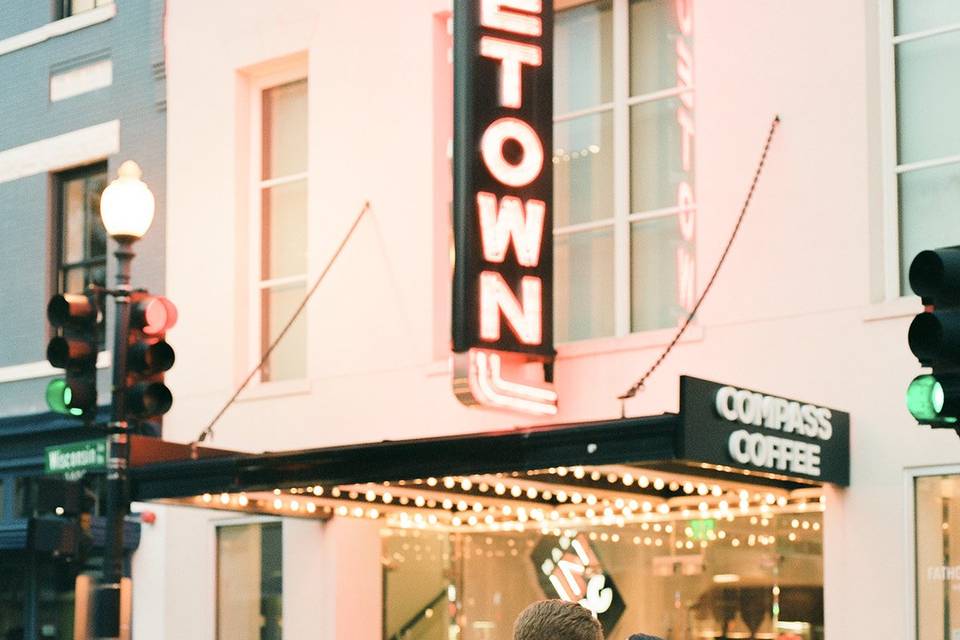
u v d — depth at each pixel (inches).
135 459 557.3
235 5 705.0
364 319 639.8
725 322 534.6
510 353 530.6
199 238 706.2
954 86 503.8
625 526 590.9
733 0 546.3
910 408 310.5
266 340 689.6
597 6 594.9
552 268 544.7
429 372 612.7
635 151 577.9
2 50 818.2
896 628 485.1
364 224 645.9
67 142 782.5
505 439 475.8
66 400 503.8
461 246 524.4
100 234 777.6
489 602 630.5
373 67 650.8
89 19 776.9
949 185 500.4
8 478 791.7
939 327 299.9
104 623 500.1
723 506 559.5
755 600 548.1
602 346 560.4
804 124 524.4
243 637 674.8
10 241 804.0
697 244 547.5
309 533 648.4
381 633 645.9
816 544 534.0
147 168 737.6
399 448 501.0
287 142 695.1
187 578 695.7
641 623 580.7
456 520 642.8
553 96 570.9
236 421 677.9
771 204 528.4
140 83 747.4
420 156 630.5
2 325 800.3
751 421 457.4
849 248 509.7
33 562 764.6
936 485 486.0
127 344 510.6
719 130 544.7
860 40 516.1
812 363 512.7
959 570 479.2
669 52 573.0
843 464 497.4
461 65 529.3
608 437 451.5
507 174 531.5
